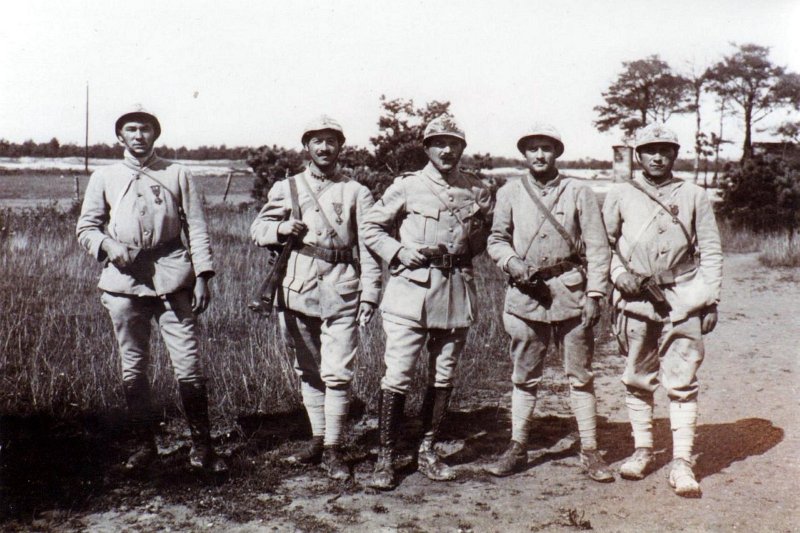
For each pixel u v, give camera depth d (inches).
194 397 155.3
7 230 423.5
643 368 156.7
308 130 160.6
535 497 145.5
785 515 134.2
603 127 1813.5
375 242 157.3
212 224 587.5
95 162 1854.1
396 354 155.7
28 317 253.9
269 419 192.2
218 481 150.9
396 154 524.1
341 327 158.7
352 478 155.0
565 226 154.3
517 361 159.6
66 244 414.9
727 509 137.5
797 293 458.3
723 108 1475.1
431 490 149.8
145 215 151.3
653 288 149.3
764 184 832.3
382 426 154.3
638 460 155.6
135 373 157.9
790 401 215.2
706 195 152.9
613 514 136.4
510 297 158.1
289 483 152.6
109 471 154.0
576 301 154.1
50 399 183.6
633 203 155.5
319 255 158.9
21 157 1904.5
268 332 254.4
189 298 157.3
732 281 520.1
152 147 158.7
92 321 262.8
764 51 1382.9
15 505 136.6
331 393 158.7
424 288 156.0
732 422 194.2
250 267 395.9
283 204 163.2
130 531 128.3
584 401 158.7
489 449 175.8
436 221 157.2
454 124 155.3
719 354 284.2
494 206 164.9
